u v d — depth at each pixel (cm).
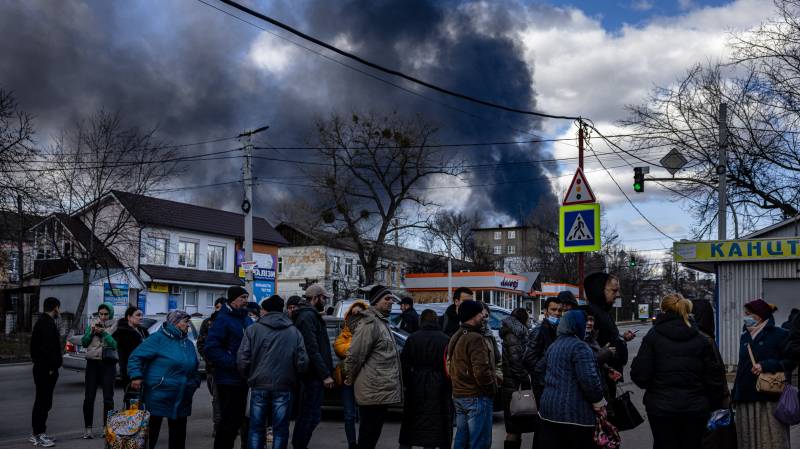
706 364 652
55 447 986
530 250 9669
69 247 3897
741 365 752
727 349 1919
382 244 4919
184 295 4819
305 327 875
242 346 803
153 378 788
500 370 1206
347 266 6694
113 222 4272
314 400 881
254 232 5422
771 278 1889
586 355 604
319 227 4988
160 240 4656
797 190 2500
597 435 597
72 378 2036
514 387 862
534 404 779
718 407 674
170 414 788
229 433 828
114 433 744
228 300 859
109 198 3994
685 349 650
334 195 4831
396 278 7138
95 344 1063
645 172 2105
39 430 993
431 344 786
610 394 711
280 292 6469
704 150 2588
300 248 6456
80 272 4294
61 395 1630
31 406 1454
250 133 2770
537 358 737
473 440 745
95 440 1048
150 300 4522
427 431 772
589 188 1135
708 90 2572
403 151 4784
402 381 804
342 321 1294
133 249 4066
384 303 811
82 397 1589
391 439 1062
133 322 970
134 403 779
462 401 748
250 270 2722
